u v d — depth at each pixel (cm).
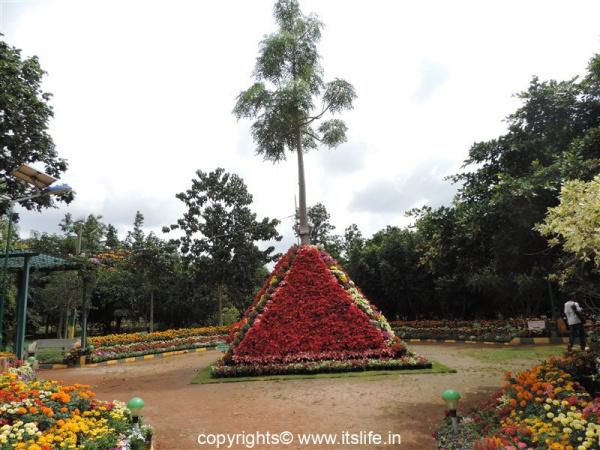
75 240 2773
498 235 549
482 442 341
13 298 1858
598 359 460
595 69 592
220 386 847
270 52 1273
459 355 1145
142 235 2370
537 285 1499
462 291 1838
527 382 462
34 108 1177
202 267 2144
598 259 379
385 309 2145
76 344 1564
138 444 435
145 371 1163
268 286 1178
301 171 1257
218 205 2223
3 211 1242
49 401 462
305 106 1203
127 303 2558
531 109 643
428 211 632
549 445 317
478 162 691
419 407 618
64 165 1328
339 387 773
